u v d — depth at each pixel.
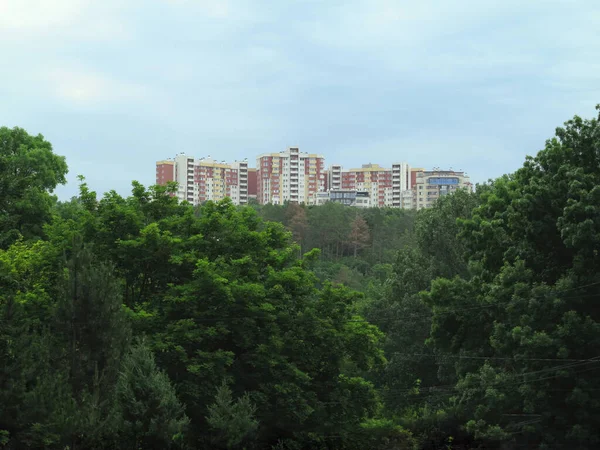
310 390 35.72
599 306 33.66
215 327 31.48
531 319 33.03
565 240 33.06
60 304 26.05
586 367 32.06
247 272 34.38
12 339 24.55
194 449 29.48
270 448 33.19
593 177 34.84
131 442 25.09
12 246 39.16
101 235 33.31
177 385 29.97
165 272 33.34
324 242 133.38
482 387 33.94
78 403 24.78
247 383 32.69
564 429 32.78
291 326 34.41
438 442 50.81
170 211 36.31
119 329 26.38
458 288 38.31
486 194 41.72
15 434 23.62
